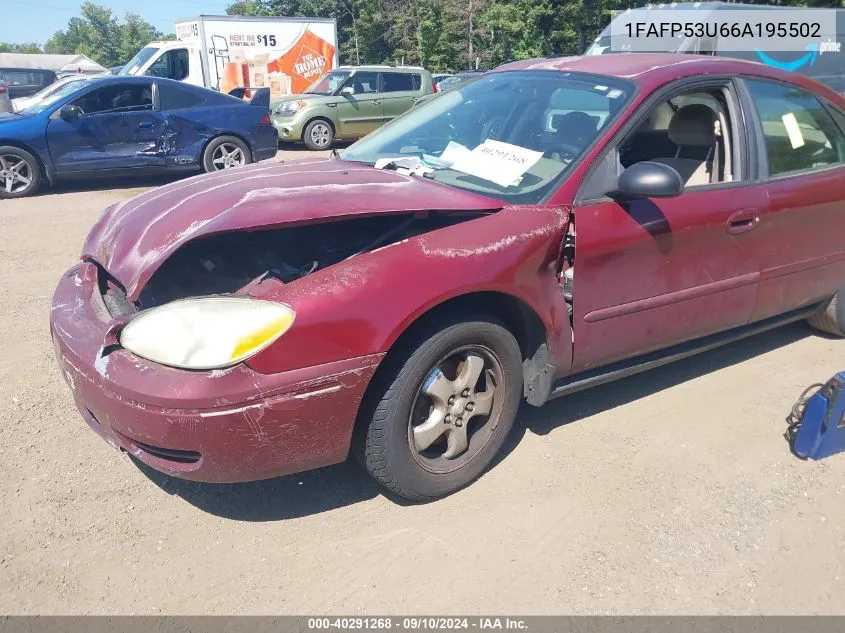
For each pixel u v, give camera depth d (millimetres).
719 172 3498
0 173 8969
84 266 3078
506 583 2369
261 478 2391
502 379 2814
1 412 3379
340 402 2344
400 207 2594
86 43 104250
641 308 3078
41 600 2270
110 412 2326
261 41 17844
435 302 2443
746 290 3473
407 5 48375
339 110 13906
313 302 2273
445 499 2795
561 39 33125
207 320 2254
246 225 2359
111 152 9500
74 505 2721
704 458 3086
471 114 3574
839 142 3928
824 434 3006
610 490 2857
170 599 2287
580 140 3020
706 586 2379
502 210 2752
